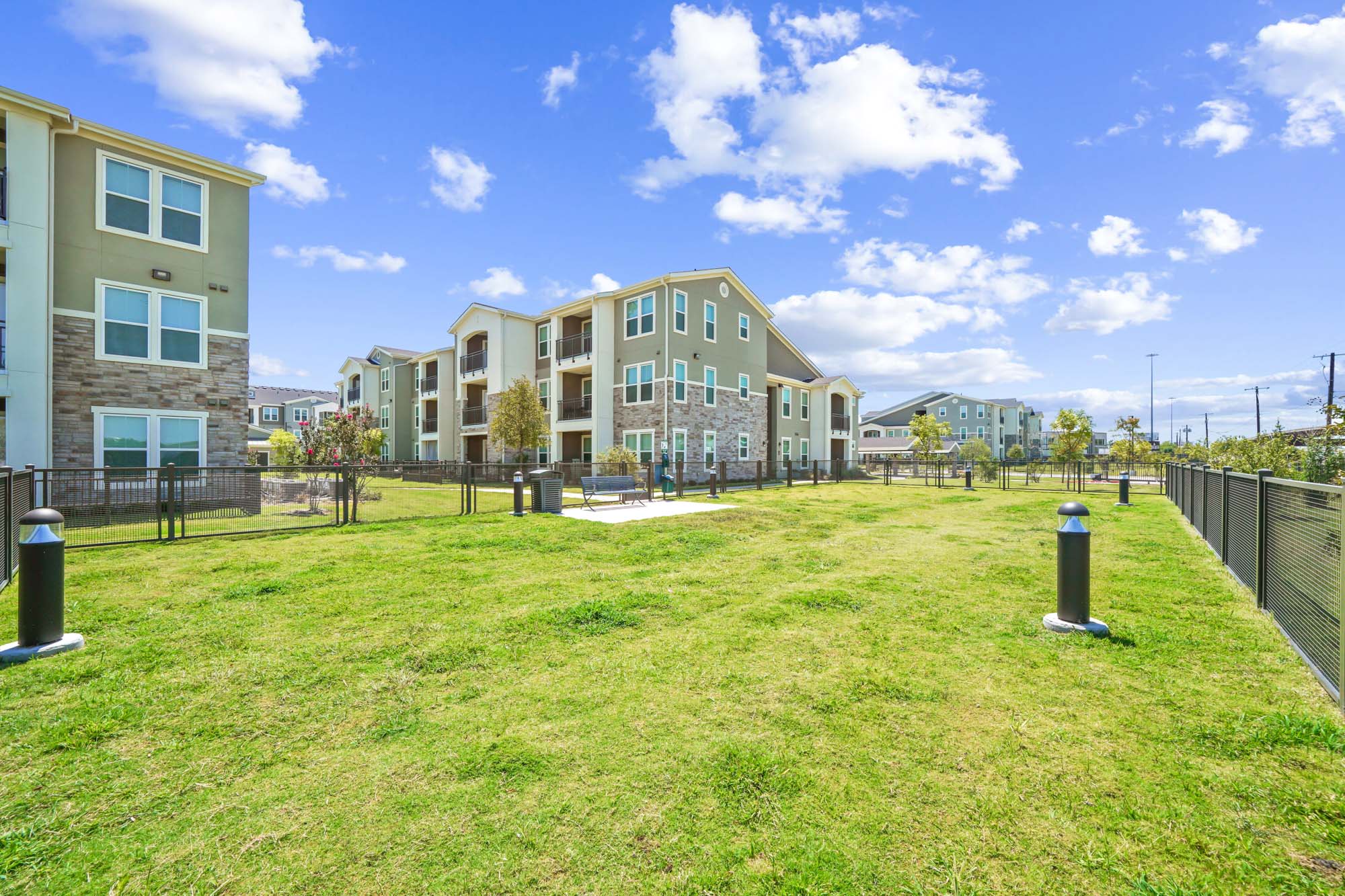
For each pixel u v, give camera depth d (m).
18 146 10.89
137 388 12.27
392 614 4.98
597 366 24.58
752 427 28.12
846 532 9.76
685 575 6.41
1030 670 3.68
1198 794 2.35
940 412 63.91
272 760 2.72
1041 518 11.56
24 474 6.41
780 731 2.92
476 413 30.78
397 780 2.55
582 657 4.00
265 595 5.59
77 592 5.67
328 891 1.90
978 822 2.20
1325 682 3.31
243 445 13.68
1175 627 4.48
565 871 1.98
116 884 1.94
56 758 2.73
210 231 13.27
